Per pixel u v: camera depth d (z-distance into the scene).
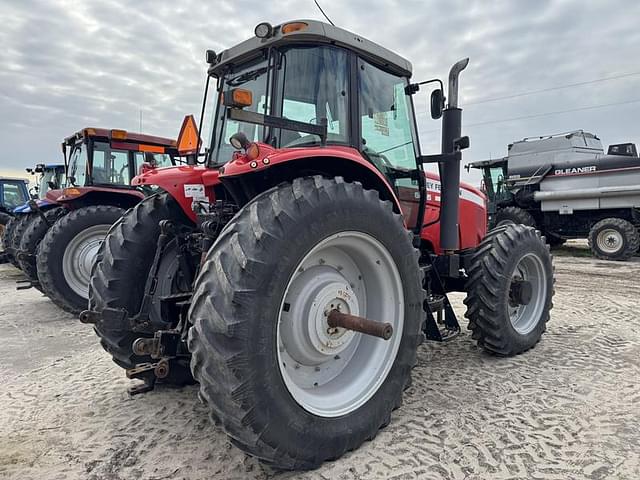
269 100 2.56
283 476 2.01
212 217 2.50
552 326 4.48
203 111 3.25
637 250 10.08
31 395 2.97
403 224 2.51
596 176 10.47
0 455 2.23
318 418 2.04
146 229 2.87
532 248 3.71
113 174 6.52
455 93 3.26
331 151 2.27
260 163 2.04
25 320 5.22
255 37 2.69
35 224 6.41
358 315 2.39
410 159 3.38
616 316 4.88
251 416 1.80
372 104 3.02
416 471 2.03
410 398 2.80
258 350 1.82
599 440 2.28
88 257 5.49
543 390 2.89
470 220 4.06
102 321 2.65
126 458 2.19
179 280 2.81
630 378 3.08
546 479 1.97
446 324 3.44
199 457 2.19
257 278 1.83
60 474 2.07
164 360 2.34
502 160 12.51
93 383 3.15
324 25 2.64
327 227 2.09
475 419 2.51
